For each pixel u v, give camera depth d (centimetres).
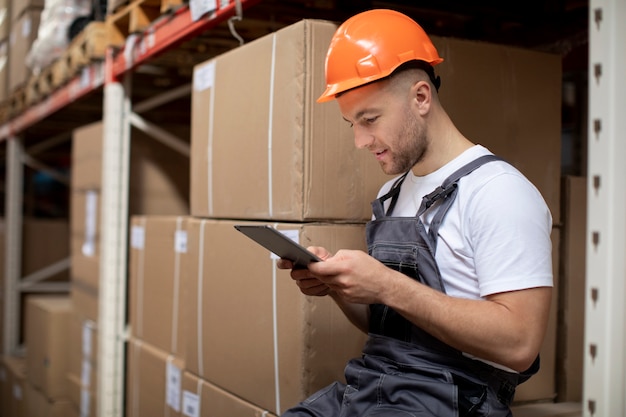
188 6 264
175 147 358
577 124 313
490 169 153
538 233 144
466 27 294
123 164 349
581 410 216
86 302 381
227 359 229
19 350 524
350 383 168
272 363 206
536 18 282
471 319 140
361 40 160
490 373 159
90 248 380
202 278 246
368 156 204
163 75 383
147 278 319
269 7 269
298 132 197
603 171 134
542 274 142
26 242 543
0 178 805
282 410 202
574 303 229
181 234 288
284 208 202
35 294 553
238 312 223
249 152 221
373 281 147
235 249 226
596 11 136
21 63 468
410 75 160
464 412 153
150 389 303
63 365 412
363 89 159
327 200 198
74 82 402
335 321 199
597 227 135
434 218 159
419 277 161
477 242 148
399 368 160
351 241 201
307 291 177
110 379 340
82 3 396
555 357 230
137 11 300
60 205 795
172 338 291
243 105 225
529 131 219
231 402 226
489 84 212
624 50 133
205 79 252
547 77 223
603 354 134
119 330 344
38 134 611
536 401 223
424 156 166
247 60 224
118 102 348
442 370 154
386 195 181
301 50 197
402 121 159
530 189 149
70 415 407
